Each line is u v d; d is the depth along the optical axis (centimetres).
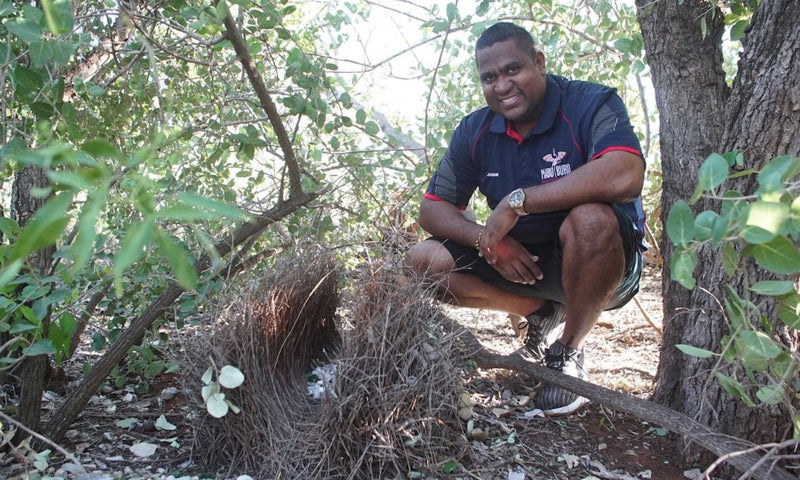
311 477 208
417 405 212
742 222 135
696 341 237
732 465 220
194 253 289
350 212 330
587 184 261
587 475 228
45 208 74
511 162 295
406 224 342
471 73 421
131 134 314
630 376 324
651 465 236
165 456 231
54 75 238
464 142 306
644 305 472
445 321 241
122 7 233
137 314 299
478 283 309
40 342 199
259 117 330
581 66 419
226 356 220
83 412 264
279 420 222
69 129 199
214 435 223
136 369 294
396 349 212
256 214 300
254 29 287
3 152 214
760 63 223
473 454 229
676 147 261
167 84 321
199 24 241
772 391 176
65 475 213
